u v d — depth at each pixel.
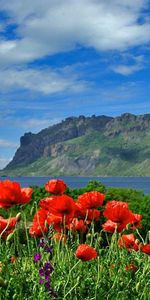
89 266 5.01
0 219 4.69
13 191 4.45
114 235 5.09
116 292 4.50
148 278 4.82
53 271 4.34
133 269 4.92
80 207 5.14
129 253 5.73
